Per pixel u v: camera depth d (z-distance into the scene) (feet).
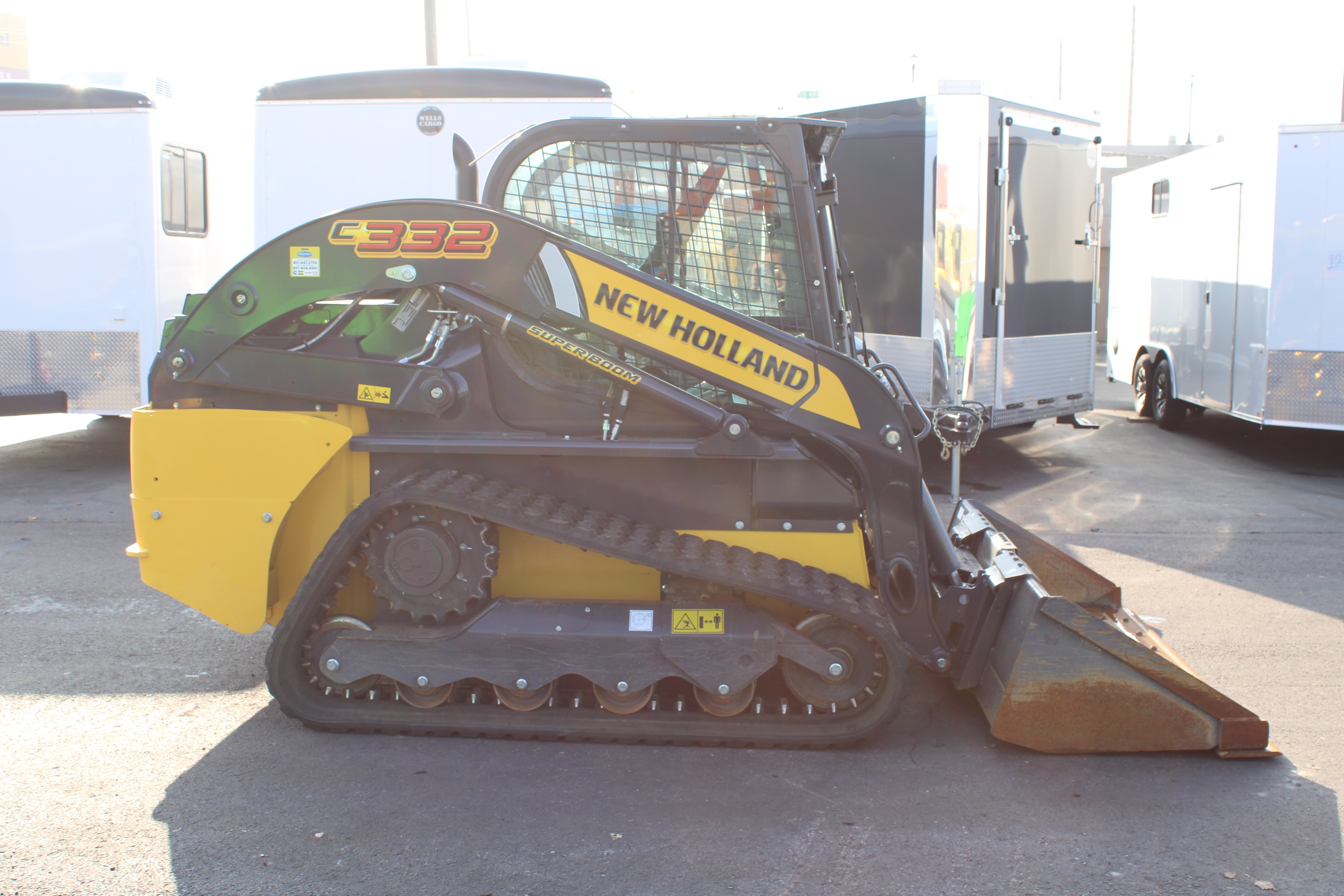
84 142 27.78
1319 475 31.12
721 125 12.48
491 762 11.98
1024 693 12.18
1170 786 11.57
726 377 12.10
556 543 12.80
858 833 10.48
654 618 12.09
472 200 13.39
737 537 12.69
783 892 9.43
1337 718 13.56
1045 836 10.46
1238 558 21.66
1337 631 17.12
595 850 10.09
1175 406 38.52
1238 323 31.96
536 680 12.10
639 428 12.57
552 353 12.73
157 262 28.27
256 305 12.50
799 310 12.67
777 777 11.70
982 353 27.96
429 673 12.20
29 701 13.62
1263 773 11.94
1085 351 31.99
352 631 12.36
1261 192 30.27
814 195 12.98
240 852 9.98
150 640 16.06
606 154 12.66
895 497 12.36
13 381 28.60
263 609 12.71
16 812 10.72
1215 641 16.61
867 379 12.12
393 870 9.71
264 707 13.48
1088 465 32.60
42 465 30.63
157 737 12.55
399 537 12.10
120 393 28.50
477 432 12.64
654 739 12.41
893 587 12.78
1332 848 10.25
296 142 27.04
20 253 28.19
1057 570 15.89
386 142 26.81
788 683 12.26
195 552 12.68
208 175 31.40
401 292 12.65
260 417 12.50
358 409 12.75
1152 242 40.32
